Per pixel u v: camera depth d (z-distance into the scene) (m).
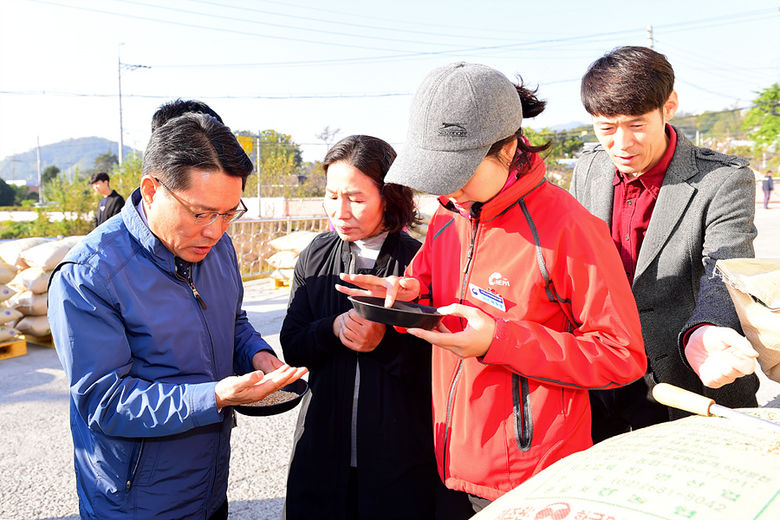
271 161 20.53
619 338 1.31
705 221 1.80
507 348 1.28
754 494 0.87
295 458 1.93
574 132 39.22
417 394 1.86
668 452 1.02
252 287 9.13
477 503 1.50
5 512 2.88
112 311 1.40
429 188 1.27
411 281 1.64
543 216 1.37
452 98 1.27
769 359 1.37
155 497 1.47
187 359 1.50
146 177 1.38
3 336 5.37
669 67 1.75
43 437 3.75
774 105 30.33
